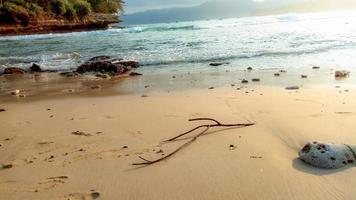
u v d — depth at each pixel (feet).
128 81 17.58
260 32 39.27
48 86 17.46
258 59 21.97
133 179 6.66
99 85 16.96
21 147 8.54
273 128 9.02
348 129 8.56
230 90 13.88
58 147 8.43
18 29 71.51
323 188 6.09
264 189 6.13
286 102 11.50
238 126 9.31
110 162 7.44
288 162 7.10
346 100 11.41
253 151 7.68
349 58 20.52
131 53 27.17
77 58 26.68
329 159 6.83
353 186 6.10
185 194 6.07
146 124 9.86
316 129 8.70
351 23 47.98
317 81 14.90
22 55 29.60
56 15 86.94
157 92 14.40
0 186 6.63
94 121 10.42
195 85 15.40
